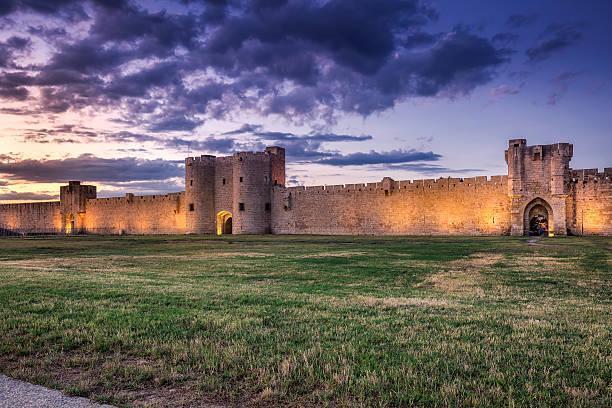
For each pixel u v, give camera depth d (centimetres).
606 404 500
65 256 2722
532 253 2623
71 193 8800
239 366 633
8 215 9925
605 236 4447
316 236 5669
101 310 980
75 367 652
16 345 740
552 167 4778
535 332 793
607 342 729
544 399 514
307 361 640
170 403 525
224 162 7050
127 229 8162
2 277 1566
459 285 1405
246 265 2069
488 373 595
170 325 855
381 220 5941
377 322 876
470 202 5331
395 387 553
